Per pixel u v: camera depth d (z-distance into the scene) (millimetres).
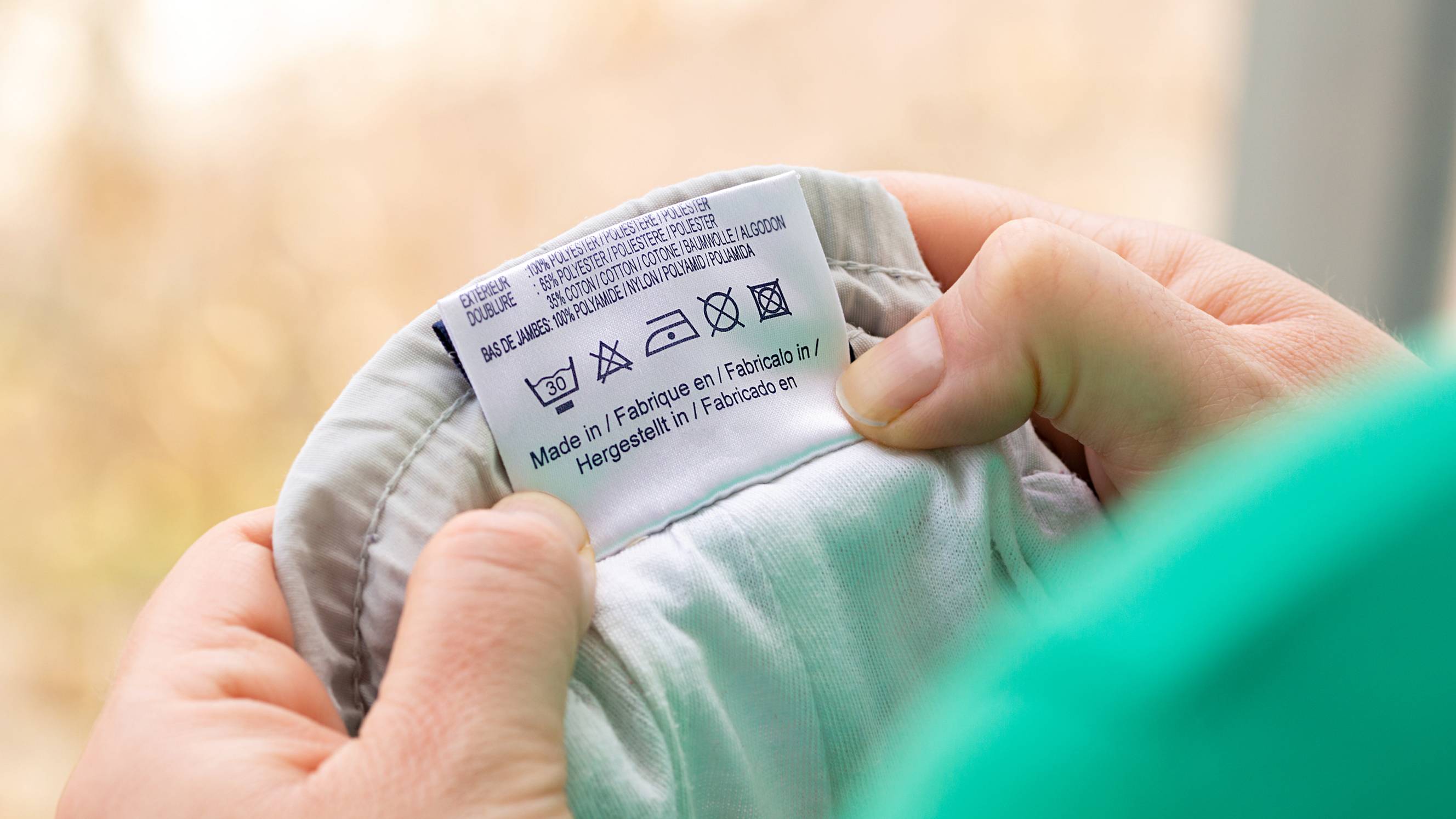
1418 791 125
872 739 421
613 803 361
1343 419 156
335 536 393
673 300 425
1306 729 130
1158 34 1286
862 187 480
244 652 384
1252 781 131
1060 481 507
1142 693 141
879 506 428
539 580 360
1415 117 1073
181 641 388
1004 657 172
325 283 1295
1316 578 135
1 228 1264
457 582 358
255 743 359
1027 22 1305
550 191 1303
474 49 1285
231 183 1288
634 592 393
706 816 393
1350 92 1095
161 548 1283
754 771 406
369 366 410
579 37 1299
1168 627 145
